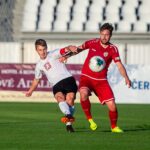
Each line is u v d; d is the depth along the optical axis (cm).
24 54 8812
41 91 7269
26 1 11175
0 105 6588
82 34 10556
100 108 6256
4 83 7344
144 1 11169
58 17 10981
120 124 4100
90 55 3288
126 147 2686
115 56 3269
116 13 11038
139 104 7025
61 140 2941
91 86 3322
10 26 10725
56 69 3325
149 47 8894
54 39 10575
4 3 10925
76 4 11175
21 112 5475
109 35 3234
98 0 11206
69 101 3300
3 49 8969
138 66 7125
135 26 10825
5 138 3045
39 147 2681
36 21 10862
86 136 3119
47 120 4469
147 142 2869
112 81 7106
